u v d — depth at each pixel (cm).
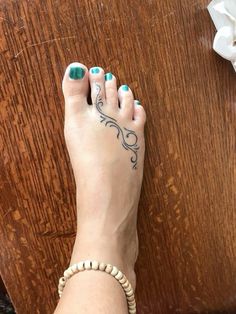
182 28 32
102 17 31
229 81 33
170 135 34
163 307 39
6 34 30
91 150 33
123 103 33
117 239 33
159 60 32
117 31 31
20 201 34
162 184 35
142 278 38
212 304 40
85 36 31
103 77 32
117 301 30
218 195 36
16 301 37
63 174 34
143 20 31
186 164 35
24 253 36
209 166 35
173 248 37
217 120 34
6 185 34
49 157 33
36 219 35
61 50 31
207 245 37
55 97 32
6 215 34
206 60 33
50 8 30
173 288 38
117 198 33
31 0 30
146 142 34
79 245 32
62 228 35
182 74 33
